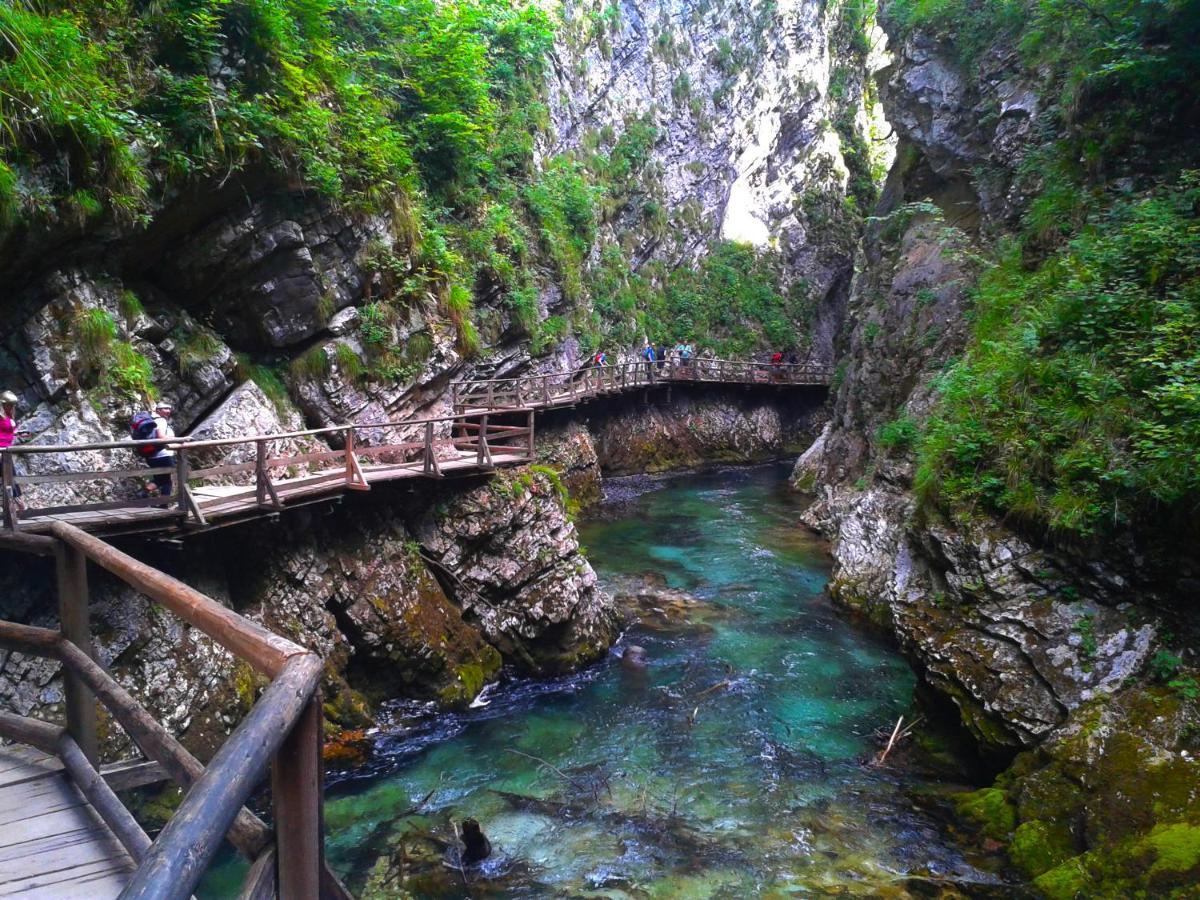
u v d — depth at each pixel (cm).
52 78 835
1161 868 539
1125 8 1021
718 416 3175
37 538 321
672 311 3328
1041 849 622
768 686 1047
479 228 1956
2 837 256
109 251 965
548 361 2252
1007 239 1265
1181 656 659
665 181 3400
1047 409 830
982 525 838
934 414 1088
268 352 1242
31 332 866
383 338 1374
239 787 135
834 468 1961
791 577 1537
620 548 1764
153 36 1001
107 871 238
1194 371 700
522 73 2505
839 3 4128
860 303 2148
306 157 1159
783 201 3953
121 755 717
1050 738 688
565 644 1137
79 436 878
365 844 713
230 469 837
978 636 800
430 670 1023
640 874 658
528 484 1242
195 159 1005
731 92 3616
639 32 3291
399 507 1109
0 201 784
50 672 702
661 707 1002
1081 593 745
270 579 934
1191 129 987
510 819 752
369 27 1697
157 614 800
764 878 648
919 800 757
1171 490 658
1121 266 862
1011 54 1446
